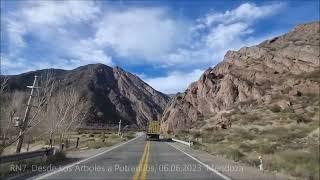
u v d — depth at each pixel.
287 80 100.44
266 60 119.19
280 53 117.81
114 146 45.31
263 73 114.50
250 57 127.06
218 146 43.38
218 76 131.38
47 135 53.91
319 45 112.06
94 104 186.25
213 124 94.25
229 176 16.44
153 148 42.03
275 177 16.67
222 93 117.56
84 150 36.38
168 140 76.12
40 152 19.98
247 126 78.19
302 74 104.31
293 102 86.25
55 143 48.88
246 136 62.97
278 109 84.12
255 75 115.75
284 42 131.00
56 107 47.53
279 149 37.09
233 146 45.88
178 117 128.75
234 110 100.50
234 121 87.62
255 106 95.44
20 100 37.47
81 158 25.45
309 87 93.06
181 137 87.12
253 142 52.56
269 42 136.75
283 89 98.69
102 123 168.75
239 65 126.38
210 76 132.88
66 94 55.19
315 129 56.97
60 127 46.91
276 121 74.94
